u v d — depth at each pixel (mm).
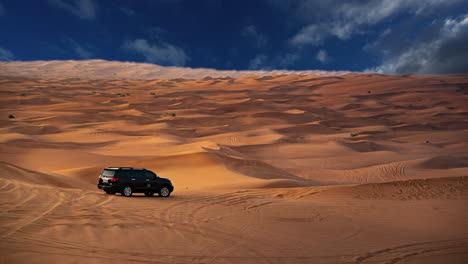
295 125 121500
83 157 51938
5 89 198250
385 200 19469
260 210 16125
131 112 140875
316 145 86500
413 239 12086
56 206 13922
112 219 12531
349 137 106000
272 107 170125
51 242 9500
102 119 122938
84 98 187875
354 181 49844
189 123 127688
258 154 76438
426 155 80188
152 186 20500
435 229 13461
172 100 187000
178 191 25781
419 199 19203
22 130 89562
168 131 102688
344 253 10320
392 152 80062
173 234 11172
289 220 14320
